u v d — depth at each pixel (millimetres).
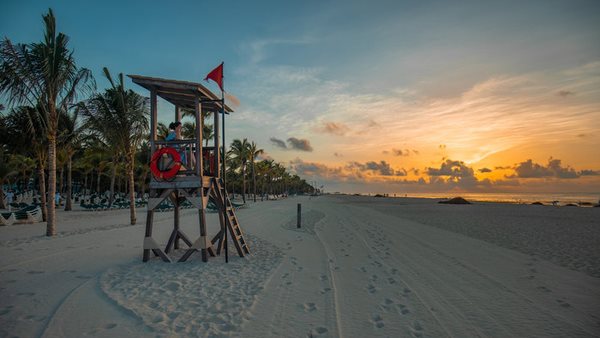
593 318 5016
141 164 44438
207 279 6684
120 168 47250
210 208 30297
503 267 8250
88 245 10492
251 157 59250
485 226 18031
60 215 23953
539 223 19797
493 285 6668
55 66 12656
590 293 6230
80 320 4566
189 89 8188
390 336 4266
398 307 5328
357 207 39844
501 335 4379
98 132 17375
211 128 35625
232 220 9320
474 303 5594
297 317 4832
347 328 4488
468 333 4410
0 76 11680
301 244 11398
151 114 8469
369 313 5051
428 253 9992
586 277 7363
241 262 8289
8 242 11039
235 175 81062
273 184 112188
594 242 12422
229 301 5414
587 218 23469
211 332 4254
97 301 5305
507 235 14320
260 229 15664
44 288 5941
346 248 10680
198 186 8117
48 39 12656
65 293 5680
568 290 6406
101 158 42312
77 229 15086
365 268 7930
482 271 7812
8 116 19078
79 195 52344
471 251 10406
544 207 40469
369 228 16688
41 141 18562
